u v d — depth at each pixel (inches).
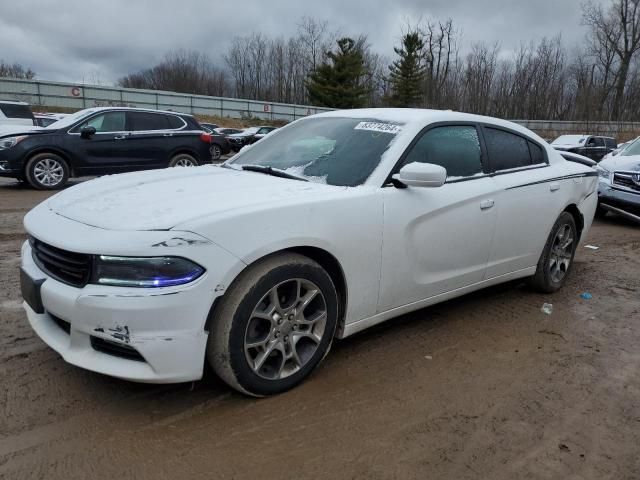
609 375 127.1
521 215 159.0
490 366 129.0
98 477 84.7
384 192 121.8
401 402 110.6
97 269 91.1
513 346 141.1
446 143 142.8
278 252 104.7
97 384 111.2
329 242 109.7
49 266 101.6
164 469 87.2
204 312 93.7
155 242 90.1
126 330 89.8
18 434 94.0
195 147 453.1
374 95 2652.6
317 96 2087.8
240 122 1861.5
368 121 143.9
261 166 140.5
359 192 118.3
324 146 139.2
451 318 159.0
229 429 98.3
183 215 96.1
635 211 317.4
